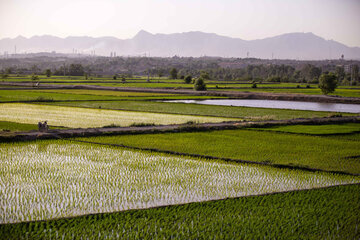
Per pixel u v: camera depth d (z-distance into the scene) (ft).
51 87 323.57
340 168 84.64
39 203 60.70
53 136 111.04
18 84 351.25
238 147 102.99
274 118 157.89
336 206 62.54
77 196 64.03
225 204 62.34
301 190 69.97
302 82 548.31
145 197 64.64
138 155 92.84
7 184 69.15
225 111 190.80
